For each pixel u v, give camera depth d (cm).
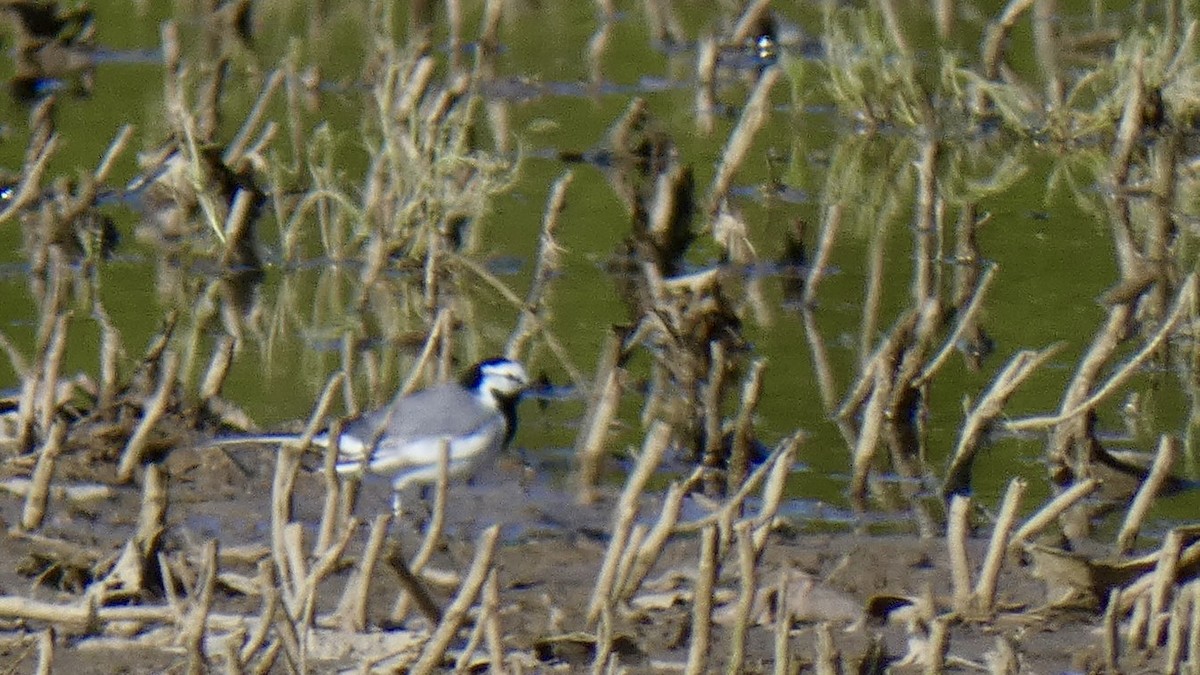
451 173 1952
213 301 1727
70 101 2478
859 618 982
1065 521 1199
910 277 1823
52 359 1239
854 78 2502
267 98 2050
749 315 1689
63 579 1016
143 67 2695
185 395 1356
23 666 897
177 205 2000
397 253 1861
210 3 2977
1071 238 1962
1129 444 1370
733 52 2886
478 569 852
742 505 1195
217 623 930
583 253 1891
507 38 2953
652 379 1502
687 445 1331
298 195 2066
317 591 1007
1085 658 935
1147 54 2502
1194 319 1580
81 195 1898
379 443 1191
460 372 1480
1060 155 2372
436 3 3078
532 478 1259
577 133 2389
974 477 1293
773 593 982
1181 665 876
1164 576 947
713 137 2403
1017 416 1424
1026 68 2731
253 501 1178
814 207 2097
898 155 2350
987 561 1002
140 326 1628
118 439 1262
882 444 1357
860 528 1178
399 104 1980
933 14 3097
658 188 1898
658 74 2772
